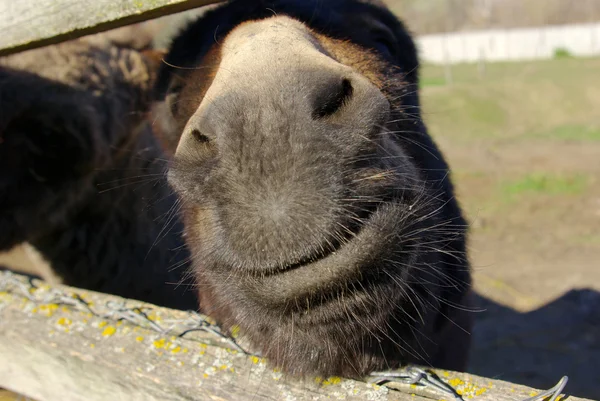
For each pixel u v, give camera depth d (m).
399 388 0.33
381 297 0.29
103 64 0.75
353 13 0.47
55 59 0.72
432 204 0.37
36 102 0.68
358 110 0.28
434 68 5.95
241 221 0.26
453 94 4.27
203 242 0.31
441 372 0.33
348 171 0.27
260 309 0.30
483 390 0.31
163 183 0.56
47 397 0.44
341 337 0.31
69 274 0.79
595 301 1.35
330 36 0.43
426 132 0.54
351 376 0.34
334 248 0.27
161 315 0.42
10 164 0.68
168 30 0.64
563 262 1.60
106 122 0.74
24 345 0.43
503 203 2.17
